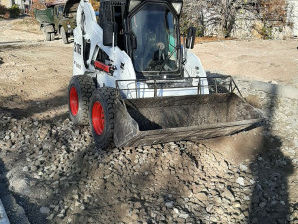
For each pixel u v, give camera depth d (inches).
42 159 200.5
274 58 553.6
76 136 230.4
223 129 194.5
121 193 172.7
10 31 970.1
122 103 184.9
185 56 245.9
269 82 418.6
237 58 554.6
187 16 799.7
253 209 169.6
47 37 783.1
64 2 726.5
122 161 195.8
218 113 219.9
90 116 214.2
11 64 466.0
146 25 227.1
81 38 273.7
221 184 185.6
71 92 249.9
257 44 701.3
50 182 180.1
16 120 255.0
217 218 161.2
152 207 163.3
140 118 199.3
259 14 810.2
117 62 221.1
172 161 198.4
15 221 149.7
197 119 213.9
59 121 264.2
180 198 172.7
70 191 172.4
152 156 201.2
